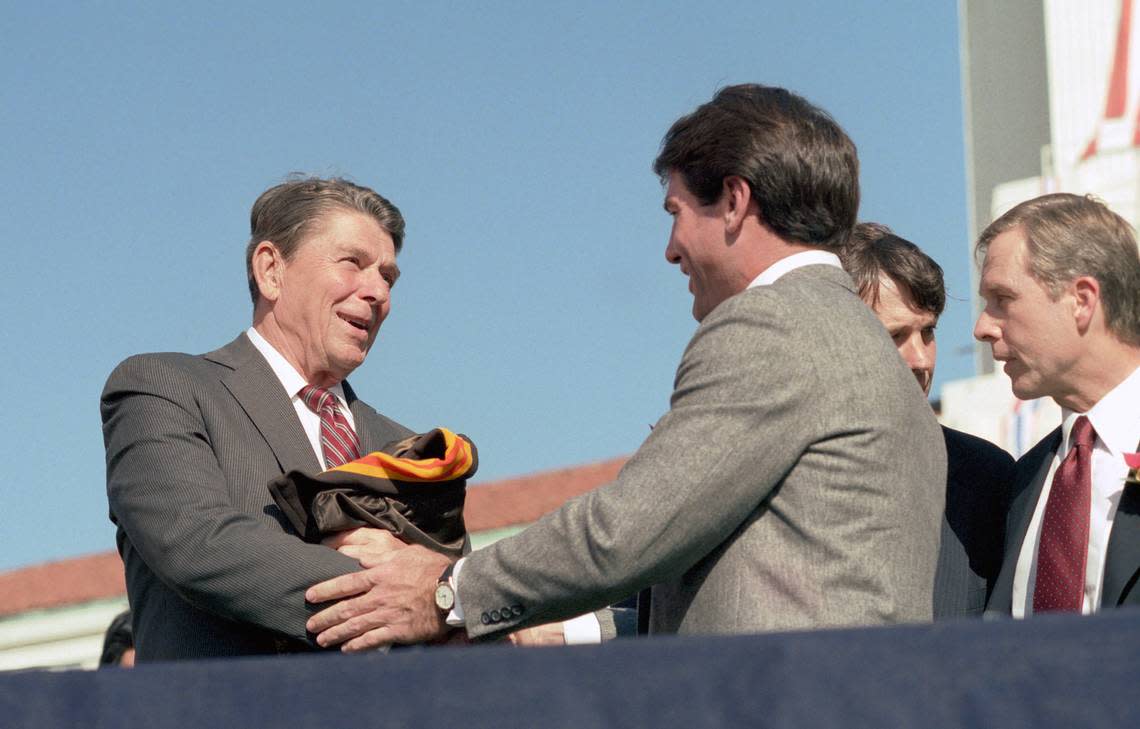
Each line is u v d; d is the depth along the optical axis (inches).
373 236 215.5
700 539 155.8
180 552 185.8
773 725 103.7
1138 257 204.8
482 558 170.7
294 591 182.4
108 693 116.0
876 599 153.3
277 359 212.2
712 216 172.2
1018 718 98.7
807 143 170.1
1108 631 98.2
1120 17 1002.7
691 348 163.2
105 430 201.5
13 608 773.9
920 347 238.2
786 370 156.6
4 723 116.6
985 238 212.7
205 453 195.2
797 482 156.4
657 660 107.2
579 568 159.3
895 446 158.2
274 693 113.2
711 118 172.6
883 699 102.0
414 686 110.8
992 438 839.7
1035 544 204.8
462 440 201.8
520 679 109.2
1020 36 1166.3
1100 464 200.5
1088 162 994.7
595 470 790.5
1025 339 204.4
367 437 218.1
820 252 171.3
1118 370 202.5
